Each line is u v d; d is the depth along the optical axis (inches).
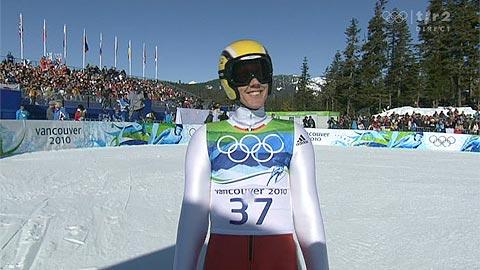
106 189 358.9
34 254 193.6
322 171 523.2
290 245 84.4
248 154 85.7
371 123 1358.3
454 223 265.3
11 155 589.3
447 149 991.0
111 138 805.9
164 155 658.2
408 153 870.4
